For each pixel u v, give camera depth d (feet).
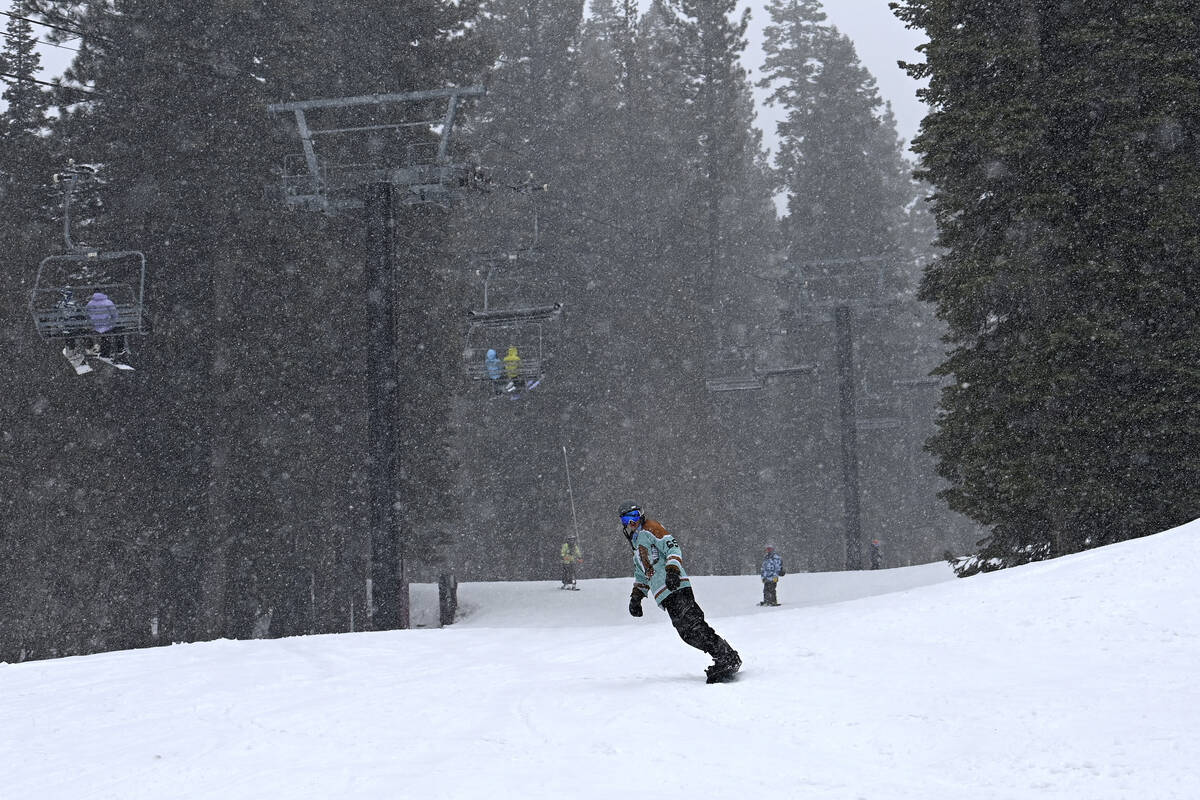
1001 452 71.46
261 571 119.85
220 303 120.06
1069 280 71.10
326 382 129.08
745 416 256.32
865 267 246.27
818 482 249.14
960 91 76.95
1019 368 70.28
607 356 223.51
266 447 120.67
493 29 240.94
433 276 141.38
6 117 139.03
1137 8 72.18
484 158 231.30
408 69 141.28
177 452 115.96
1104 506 66.90
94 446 120.98
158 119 121.49
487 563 222.07
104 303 90.48
